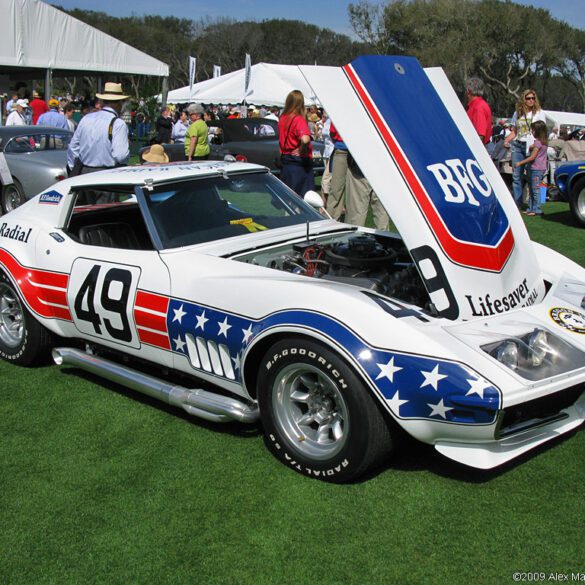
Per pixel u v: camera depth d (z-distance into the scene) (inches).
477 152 147.8
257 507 110.9
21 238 169.8
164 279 137.0
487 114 349.7
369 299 114.4
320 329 109.5
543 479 116.6
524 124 394.0
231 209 159.8
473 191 135.5
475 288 123.5
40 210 172.9
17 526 108.3
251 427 139.6
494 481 116.3
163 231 146.2
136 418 145.3
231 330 123.3
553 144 528.4
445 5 1839.3
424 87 143.2
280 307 116.6
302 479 118.6
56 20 743.1
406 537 102.1
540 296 137.6
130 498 114.8
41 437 137.4
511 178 436.8
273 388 119.5
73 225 173.8
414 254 123.8
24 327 171.2
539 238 326.3
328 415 117.6
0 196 421.4
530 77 2076.8
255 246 146.6
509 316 121.8
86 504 113.6
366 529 104.3
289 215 169.0
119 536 105.0
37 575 96.8
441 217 126.6
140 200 148.8
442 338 108.3
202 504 112.3
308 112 716.7
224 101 962.7
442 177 132.1
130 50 881.5
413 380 103.6
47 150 418.3
